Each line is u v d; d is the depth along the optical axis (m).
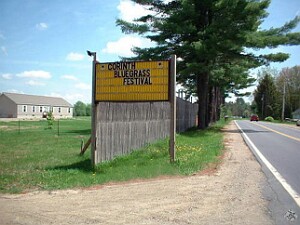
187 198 6.77
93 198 6.81
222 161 11.52
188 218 5.59
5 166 10.80
